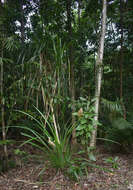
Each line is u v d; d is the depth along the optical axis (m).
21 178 1.66
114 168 1.93
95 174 1.79
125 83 3.69
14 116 2.13
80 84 3.31
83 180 1.65
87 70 3.49
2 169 1.76
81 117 2.00
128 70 3.71
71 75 2.45
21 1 3.08
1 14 2.46
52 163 1.82
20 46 2.32
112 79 3.74
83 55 3.33
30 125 2.50
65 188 1.51
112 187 1.55
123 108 2.95
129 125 2.38
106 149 2.58
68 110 2.59
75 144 2.23
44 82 2.17
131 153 2.45
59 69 2.07
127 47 3.43
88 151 1.99
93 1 3.06
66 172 1.74
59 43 1.99
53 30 2.73
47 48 2.19
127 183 1.62
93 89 3.34
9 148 2.24
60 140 1.92
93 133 2.31
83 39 3.09
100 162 2.08
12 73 2.30
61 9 2.79
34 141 2.54
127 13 2.86
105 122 3.01
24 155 2.11
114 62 3.57
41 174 1.73
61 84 2.14
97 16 3.05
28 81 2.15
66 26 2.85
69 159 1.85
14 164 1.87
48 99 2.17
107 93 3.71
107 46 3.54
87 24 2.84
